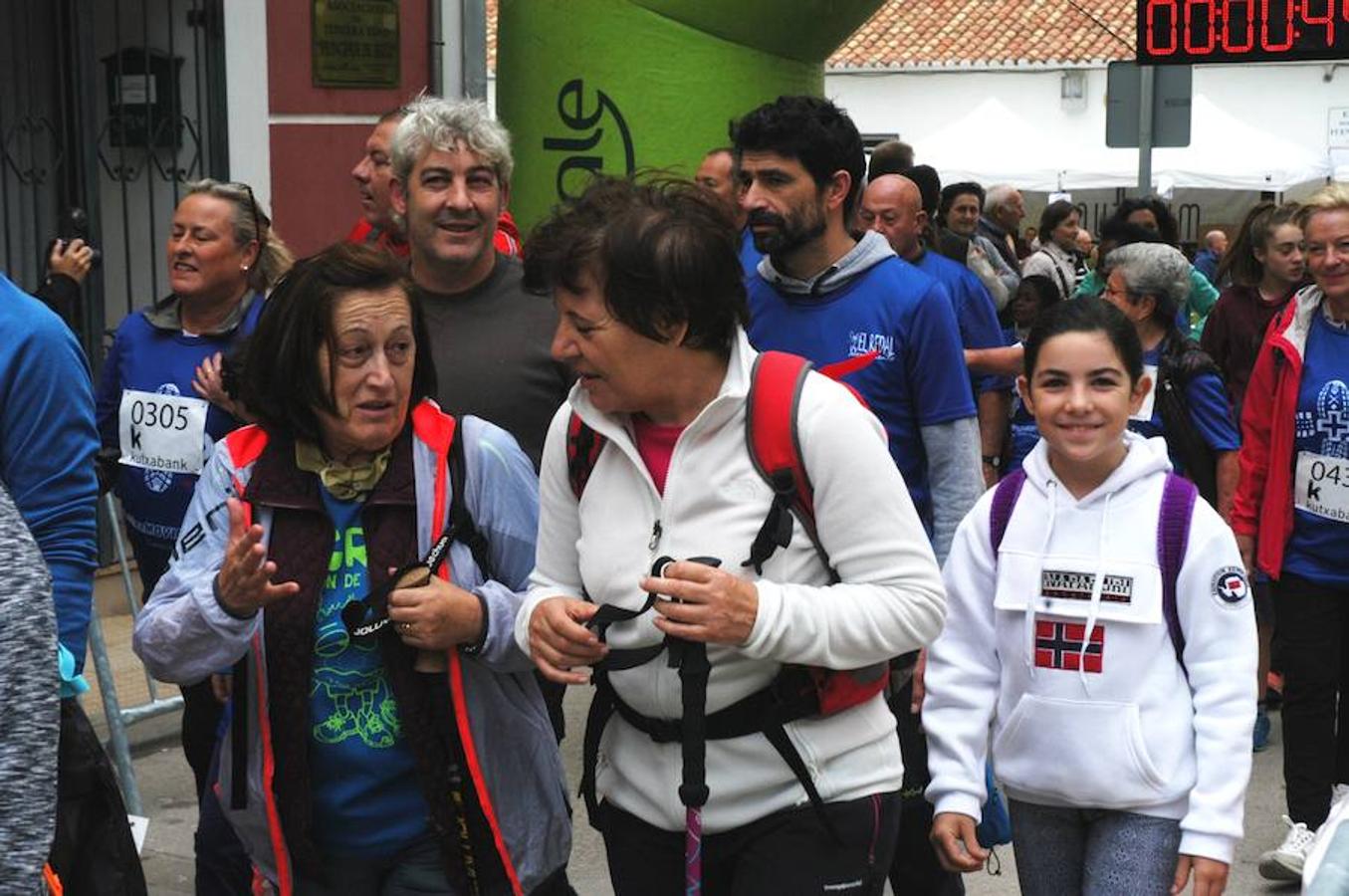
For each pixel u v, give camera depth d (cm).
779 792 303
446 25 884
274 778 324
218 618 310
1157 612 352
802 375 300
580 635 296
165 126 793
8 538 230
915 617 298
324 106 834
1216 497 624
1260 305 780
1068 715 357
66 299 623
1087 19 3462
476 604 316
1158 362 621
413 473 326
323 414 320
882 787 310
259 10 805
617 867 321
